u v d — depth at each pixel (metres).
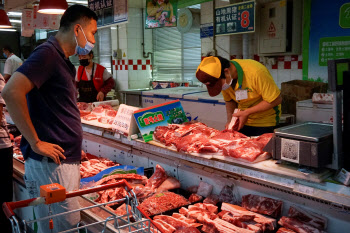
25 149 2.47
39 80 2.24
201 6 7.16
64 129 2.44
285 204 2.38
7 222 3.36
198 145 2.65
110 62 11.05
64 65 2.40
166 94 6.71
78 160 2.54
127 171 3.22
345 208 2.02
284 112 5.45
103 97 6.02
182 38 9.20
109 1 6.29
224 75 3.10
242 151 2.33
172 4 6.00
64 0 5.55
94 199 2.86
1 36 15.47
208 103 5.86
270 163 2.24
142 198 2.90
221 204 2.71
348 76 1.88
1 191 3.26
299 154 1.99
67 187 2.45
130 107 3.42
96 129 3.87
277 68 6.38
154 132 3.15
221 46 6.90
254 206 2.47
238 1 6.54
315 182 1.97
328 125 2.26
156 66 10.23
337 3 5.34
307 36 5.79
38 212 2.53
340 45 5.40
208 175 2.91
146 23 6.57
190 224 2.43
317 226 2.17
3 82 3.12
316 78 5.79
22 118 2.20
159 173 3.17
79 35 2.41
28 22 8.58
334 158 1.95
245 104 3.57
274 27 5.85
